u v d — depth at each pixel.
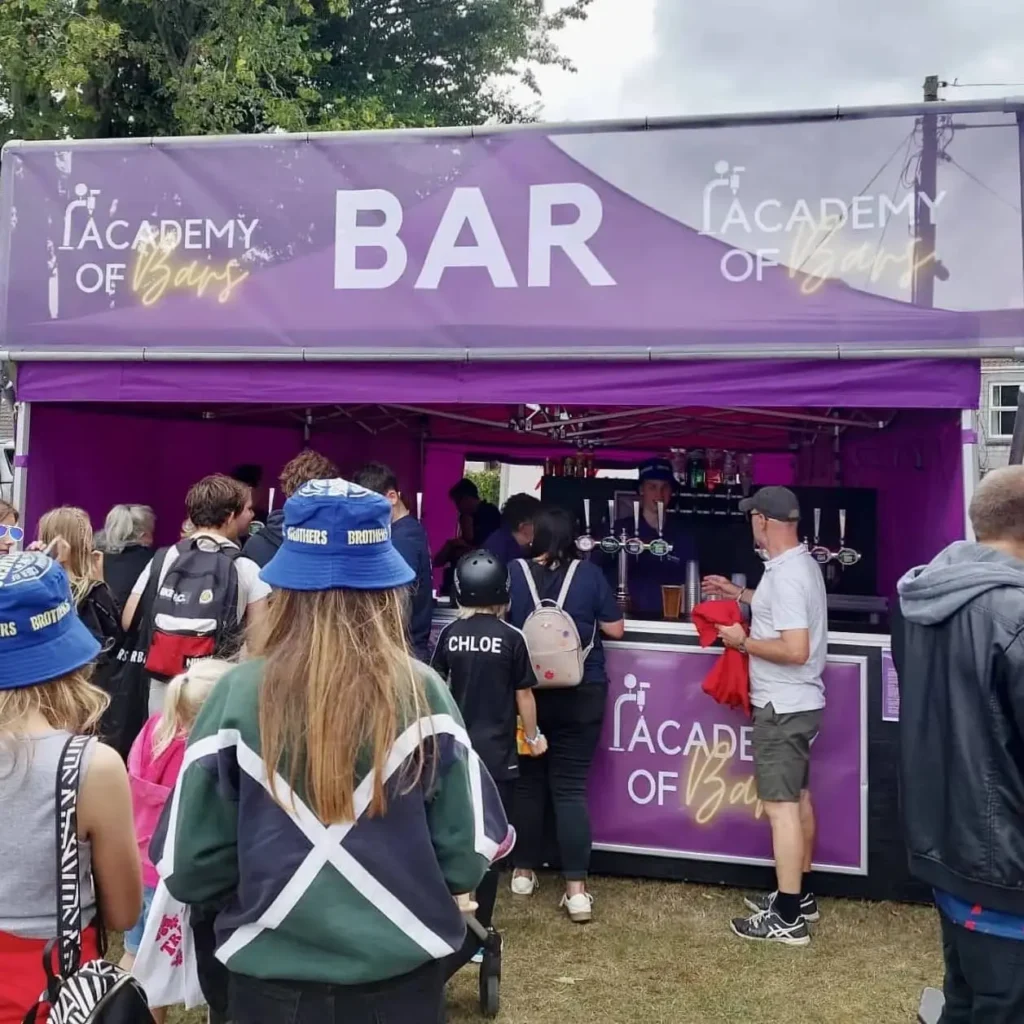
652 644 4.48
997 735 2.14
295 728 1.47
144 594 3.89
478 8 16.14
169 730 2.74
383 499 1.62
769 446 9.14
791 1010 3.37
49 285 4.58
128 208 4.53
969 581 2.23
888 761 4.25
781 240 4.02
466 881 1.56
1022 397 6.22
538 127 4.19
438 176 4.27
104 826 1.66
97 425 5.73
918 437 4.98
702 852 4.41
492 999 3.29
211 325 4.43
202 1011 3.40
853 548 5.62
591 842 4.29
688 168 4.09
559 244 4.18
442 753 1.55
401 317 4.28
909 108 3.93
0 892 1.58
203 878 1.52
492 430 9.26
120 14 12.16
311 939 1.47
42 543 3.79
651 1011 3.36
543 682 3.92
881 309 3.93
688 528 5.84
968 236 3.89
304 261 4.38
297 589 1.53
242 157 4.44
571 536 4.38
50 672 1.64
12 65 11.16
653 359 4.07
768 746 3.90
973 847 2.16
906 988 3.53
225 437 7.30
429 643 4.60
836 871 4.28
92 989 1.54
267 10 12.30
